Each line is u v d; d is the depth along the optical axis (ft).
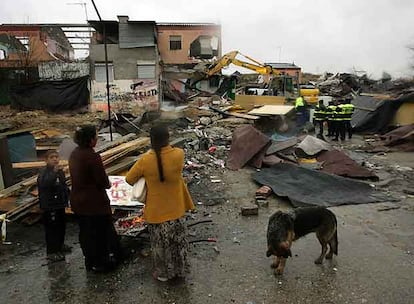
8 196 22.38
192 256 16.55
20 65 91.56
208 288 13.98
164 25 129.80
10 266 16.05
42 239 18.84
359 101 63.52
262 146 33.37
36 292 14.02
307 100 76.23
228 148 40.40
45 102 83.20
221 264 15.79
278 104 70.74
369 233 18.81
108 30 99.91
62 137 43.09
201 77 105.50
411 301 12.96
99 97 89.35
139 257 16.51
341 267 15.34
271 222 14.55
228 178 29.73
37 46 112.37
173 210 14.02
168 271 14.30
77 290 14.08
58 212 16.53
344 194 24.73
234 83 109.81
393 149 42.39
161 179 13.56
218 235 18.90
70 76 89.25
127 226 18.70
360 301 13.00
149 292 13.82
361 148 43.78
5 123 57.62
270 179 27.86
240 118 56.39
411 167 33.73
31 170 28.71
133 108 86.38
